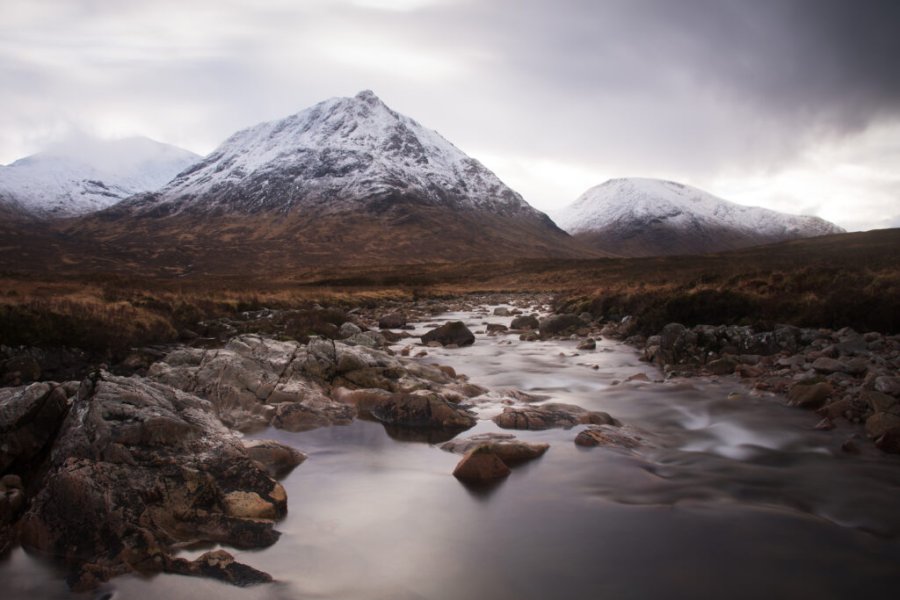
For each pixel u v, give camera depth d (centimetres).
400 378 1498
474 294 6769
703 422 1195
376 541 703
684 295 2402
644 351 2027
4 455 823
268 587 602
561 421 1168
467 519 762
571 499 822
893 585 605
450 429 1163
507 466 938
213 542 688
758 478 891
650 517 763
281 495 788
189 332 2167
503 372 1778
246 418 1203
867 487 849
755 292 2377
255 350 1479
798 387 1309
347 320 2809
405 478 908
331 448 1054
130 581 607
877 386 1222
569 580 616
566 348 2281
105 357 1684
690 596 587
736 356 1717
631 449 1027
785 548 679
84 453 784
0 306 1619
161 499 724
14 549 666
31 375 1453
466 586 607
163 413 857
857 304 1938
